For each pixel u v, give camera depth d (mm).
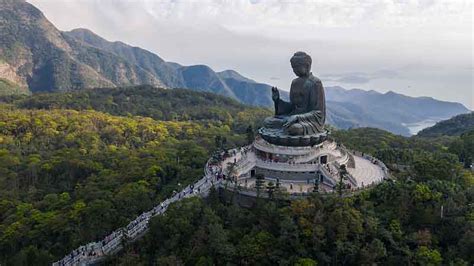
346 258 82000
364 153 133875
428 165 106312
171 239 87938
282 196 93312
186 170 127062
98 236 99375
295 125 114188
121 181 127875
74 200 122000
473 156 135625
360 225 84125
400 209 90750
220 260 83625
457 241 86250
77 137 193250
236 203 99188
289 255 82750
